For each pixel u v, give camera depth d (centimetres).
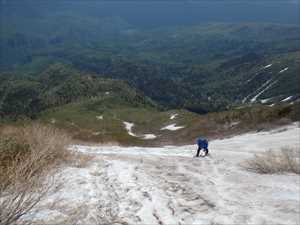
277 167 908
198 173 878
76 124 12331
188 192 625
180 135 4091
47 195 423
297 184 745
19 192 321
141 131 8119
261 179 802
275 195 635
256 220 479
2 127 855
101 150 1605
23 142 652
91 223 389
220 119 3897
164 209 499
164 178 765
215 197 598
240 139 2555
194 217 477
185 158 1280
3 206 289
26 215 337
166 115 9956
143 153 1529
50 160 648
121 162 987
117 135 5334
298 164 930
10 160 527
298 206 554
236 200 586
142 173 802
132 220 431
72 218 356
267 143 2022
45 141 757
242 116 3656
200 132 3788
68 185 540
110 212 446
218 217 483
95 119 13100
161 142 3962
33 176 401
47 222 330
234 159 1262
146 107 18300
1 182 332
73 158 823
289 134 2341
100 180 642
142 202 519
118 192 565
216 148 1997
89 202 466
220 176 834
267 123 3019
